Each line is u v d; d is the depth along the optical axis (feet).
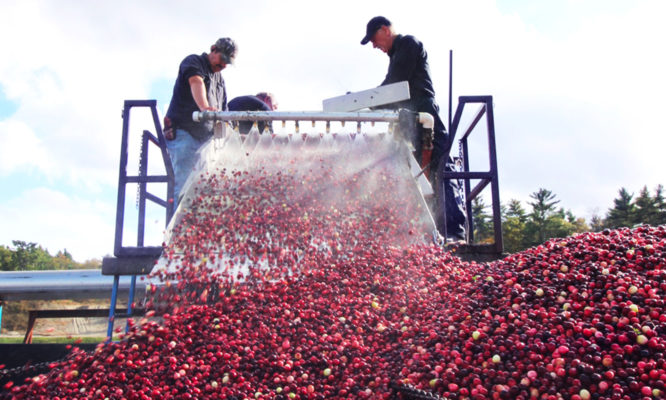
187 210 16.08
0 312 26.27
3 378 12.01
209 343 11.37
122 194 17.10
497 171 17.43
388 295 13.00
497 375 9.07
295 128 18.44
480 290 12.24
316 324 11.93
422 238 15.35
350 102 18.74
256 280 13.35
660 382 8.08
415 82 20.43
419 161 18.61
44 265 186.60
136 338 11.64
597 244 13.08
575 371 8.61
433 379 9.48
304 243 14.74
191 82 19.26
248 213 15.78
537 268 12.57
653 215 227.61
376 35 20.89
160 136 18.28
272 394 10.05
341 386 10.21
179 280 13.44
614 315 9.90
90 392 10.39
